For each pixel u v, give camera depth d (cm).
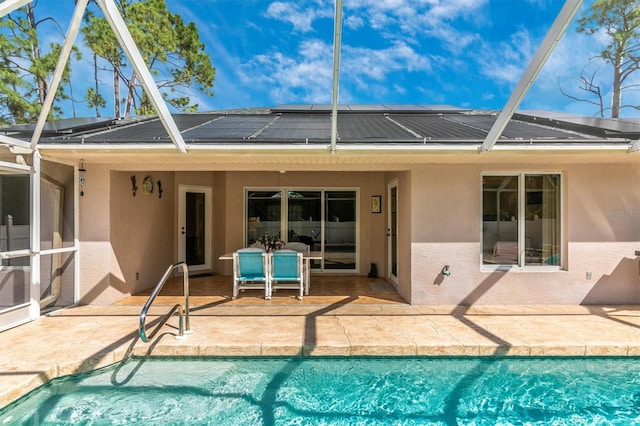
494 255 657
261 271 709
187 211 966
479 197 645
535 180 660
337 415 363
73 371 408
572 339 470
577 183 641
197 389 400
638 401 383
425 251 647
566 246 650
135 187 744
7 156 526
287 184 966
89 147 539
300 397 390
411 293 649
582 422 353
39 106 1439
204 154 550
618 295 643
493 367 443
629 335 485
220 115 993
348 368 441
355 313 596
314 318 568
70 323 544
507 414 365
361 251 963
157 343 459
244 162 629
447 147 537
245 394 393
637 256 638
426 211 646
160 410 367
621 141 536
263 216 975
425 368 442
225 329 514
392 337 480
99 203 651
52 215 598
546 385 411
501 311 605
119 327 525
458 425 350
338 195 976
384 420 357
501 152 536
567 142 534
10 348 445
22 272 544
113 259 666
